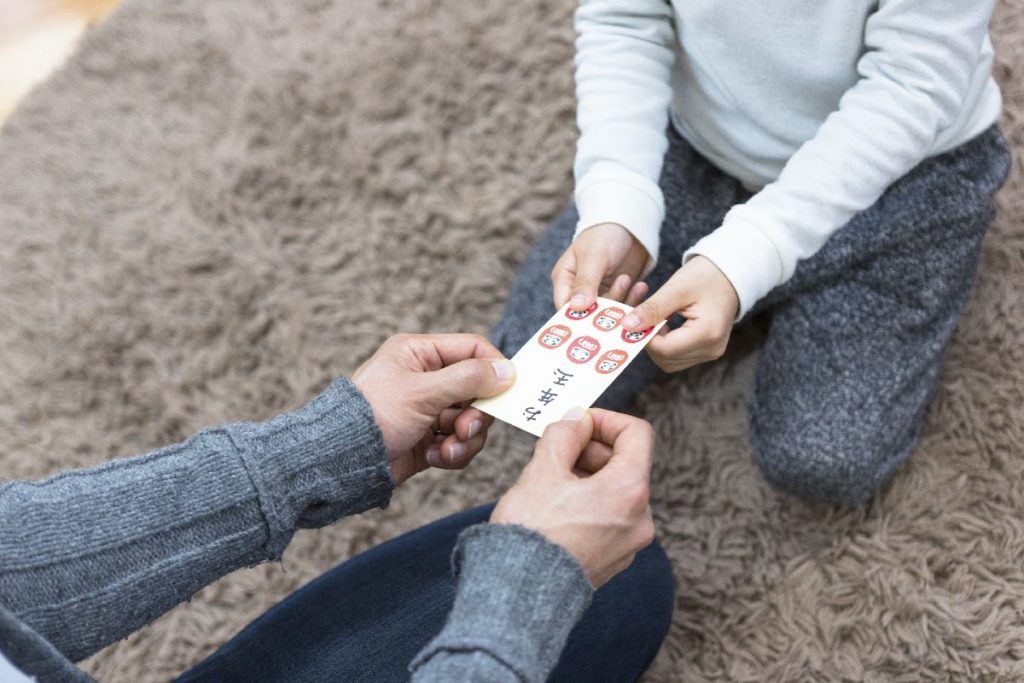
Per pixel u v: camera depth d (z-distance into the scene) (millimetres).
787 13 941
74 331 1335
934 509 1088
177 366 1303
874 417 1036
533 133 1377
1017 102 1237
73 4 1632
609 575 724
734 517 1134
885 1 885
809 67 968
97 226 1417
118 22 1586
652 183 995
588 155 1004
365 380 821
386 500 820
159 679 1108
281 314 1321
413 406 796
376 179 1389
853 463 1029
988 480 1090
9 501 675
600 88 1022
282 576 1159
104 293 1362
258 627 837
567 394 827
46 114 1527
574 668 829
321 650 814
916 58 877
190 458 731
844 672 1026
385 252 1345
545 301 1114
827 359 1062
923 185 1024
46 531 665
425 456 887
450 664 600
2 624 599
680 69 1073
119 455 1249
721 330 887
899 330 1052
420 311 1295
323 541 1178
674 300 885
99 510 687
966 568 1052
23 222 1435
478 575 639
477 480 1193
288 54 1506
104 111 1517
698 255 912
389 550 889
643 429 750
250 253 1367
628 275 998
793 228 904
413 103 1433
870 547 1081
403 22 1491
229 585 1157
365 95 1447
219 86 1504
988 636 1009
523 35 1436
